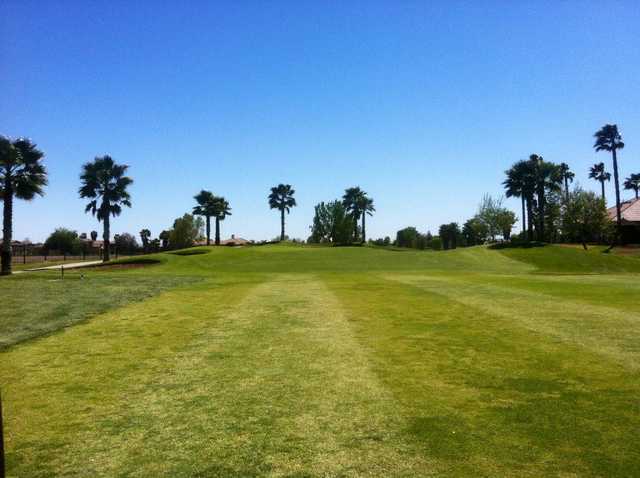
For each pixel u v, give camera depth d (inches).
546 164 2667.3
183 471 185.8
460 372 298.7
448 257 2030.0
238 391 270.8
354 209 3786.9
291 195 3836.1
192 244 3272.6
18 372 314.0
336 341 382.3
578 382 276.8
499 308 534.9
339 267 1680.6
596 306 542.6
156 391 273.6
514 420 225.8
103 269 1654.8
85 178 2042.3
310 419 231.0
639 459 188.2
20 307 586.9
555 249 2177.7
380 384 278.5
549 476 177.5
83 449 205.2
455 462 188.5
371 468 185.3
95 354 356.5
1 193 1434.5
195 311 538.3
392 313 508.4
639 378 282.0
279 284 853.2
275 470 185.2
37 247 3211.1
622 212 2982.3
